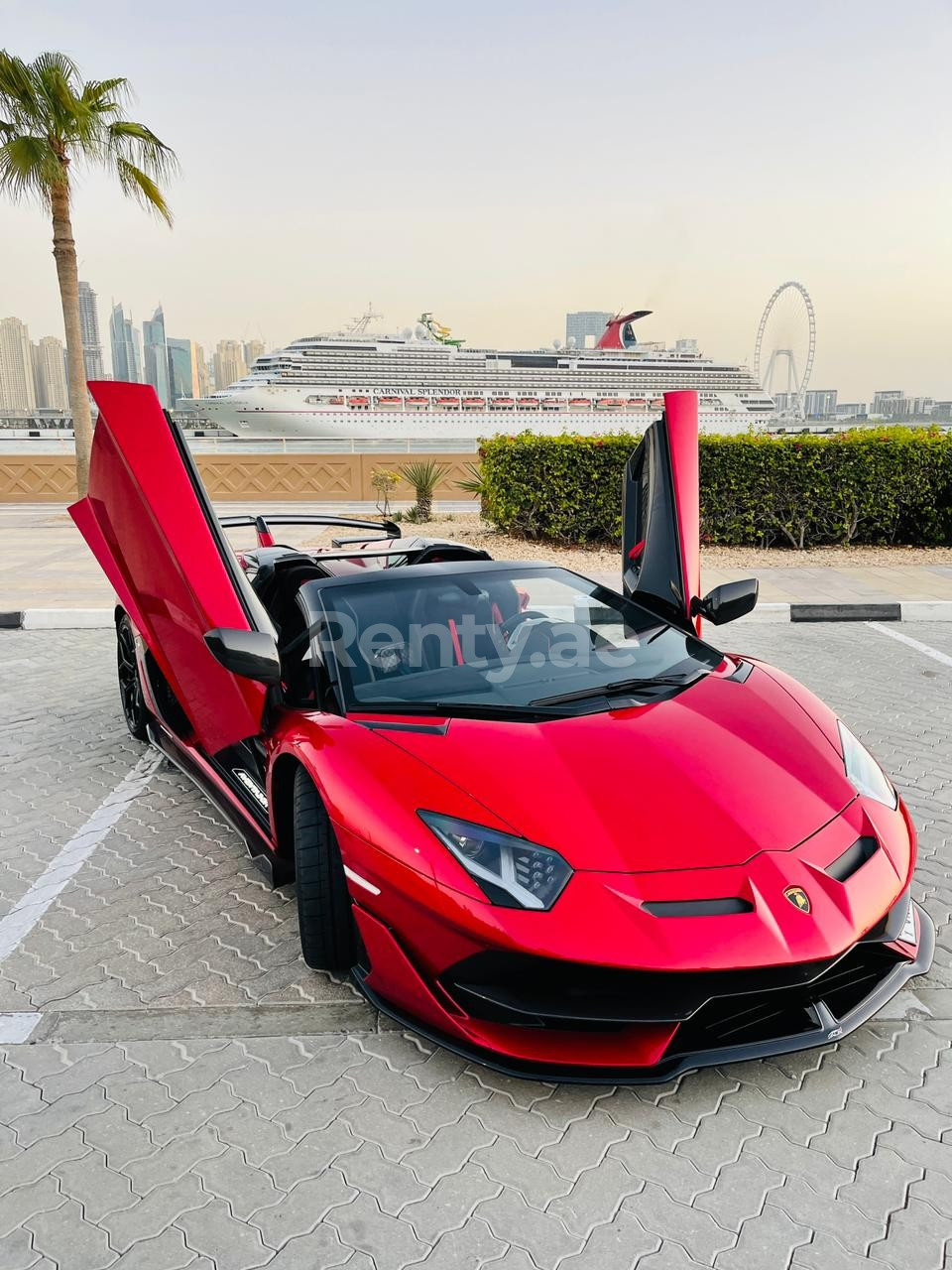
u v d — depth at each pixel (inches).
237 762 143.2
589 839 84.0
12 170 553.6
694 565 147.3
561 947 77.0
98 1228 71.7
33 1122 83.6
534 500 442.9
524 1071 81.0
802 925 79.7
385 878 86.7
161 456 112.3
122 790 168.1
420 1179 76.4
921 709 205.2
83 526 139.3
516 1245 69.7
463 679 114.7
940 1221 71.6
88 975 108.4
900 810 101.0
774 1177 76.3
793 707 112.7
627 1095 86.6
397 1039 95.6
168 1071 90.9
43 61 553.0
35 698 229.0
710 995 78.0
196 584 113.5
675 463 148.1
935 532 440.1
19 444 1328.7
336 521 215.0
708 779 92.8
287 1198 74.6
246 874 134.9
